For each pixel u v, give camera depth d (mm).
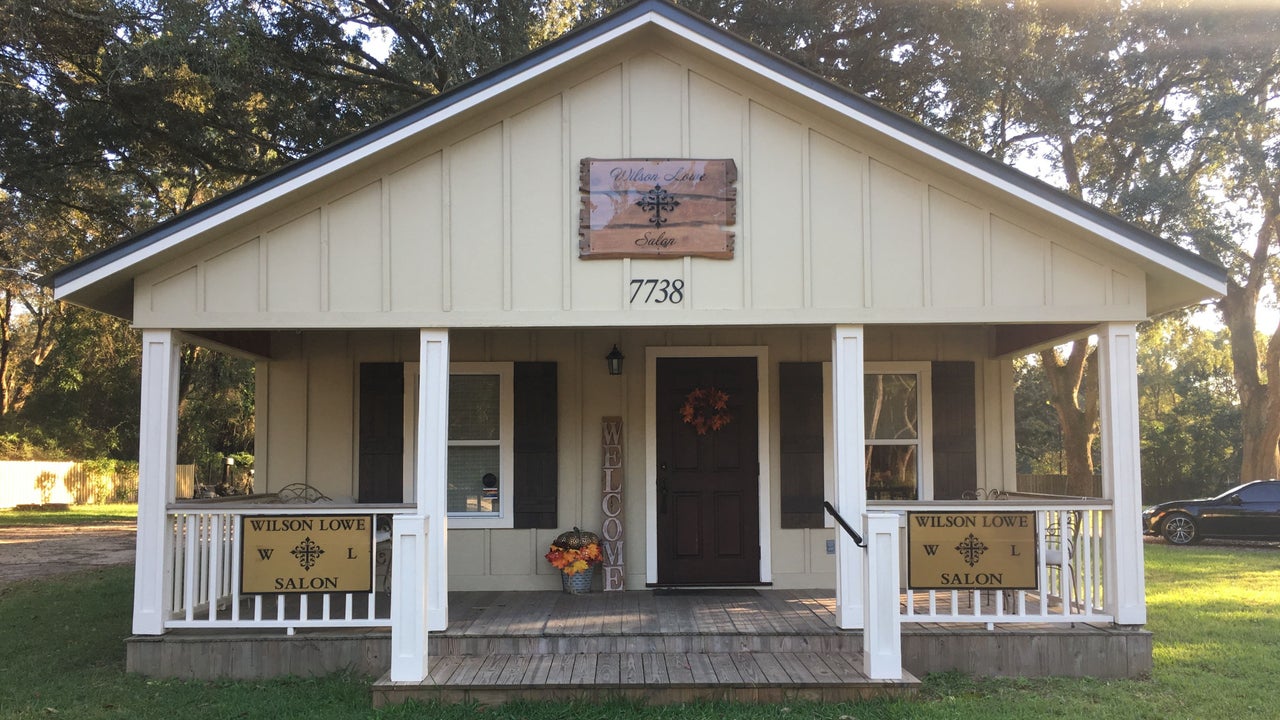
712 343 8859
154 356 6895
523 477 8742
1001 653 6730
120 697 6281
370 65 16391
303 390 8852
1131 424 6863
